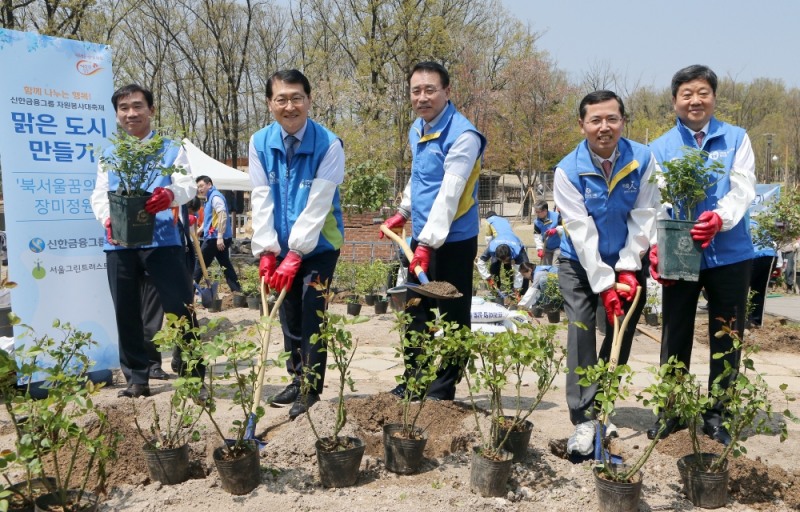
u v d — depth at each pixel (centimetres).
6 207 478
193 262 646
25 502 286
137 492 313
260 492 312
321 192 411
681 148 363
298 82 410
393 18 2592
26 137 483
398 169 2589
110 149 516
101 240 523
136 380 478
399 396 441
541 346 320
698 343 752
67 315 508
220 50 3069
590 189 395
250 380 332
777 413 473
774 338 778
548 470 341
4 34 469
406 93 2656
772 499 320
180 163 454
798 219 830
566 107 3788
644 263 414
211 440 368
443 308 440
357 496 313
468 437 372
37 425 284
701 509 310
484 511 300
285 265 404
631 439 398
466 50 3153
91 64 509
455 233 427
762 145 4438
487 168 3722
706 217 358
